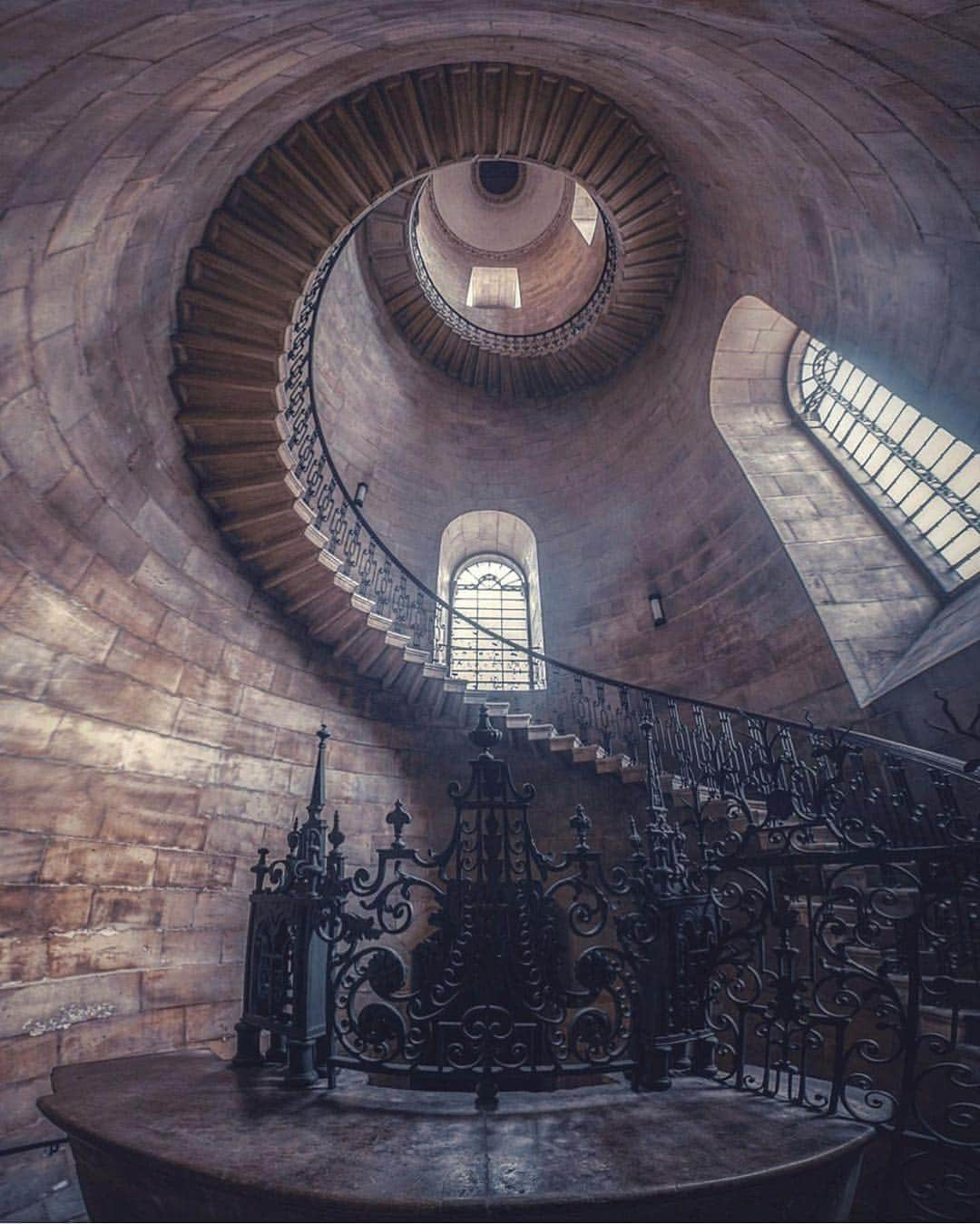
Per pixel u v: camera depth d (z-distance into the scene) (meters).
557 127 7.24
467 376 12.01
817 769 5.23
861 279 5.99
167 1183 1.81
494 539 11.70
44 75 2.37
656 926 2.62
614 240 9.68
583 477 11.16
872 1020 3.86
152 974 5.02
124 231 4.45
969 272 4.71
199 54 2.93
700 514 9.26
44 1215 3.83
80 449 4.86
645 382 10.73
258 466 6.26
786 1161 1.77
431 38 4.59
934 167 4.09
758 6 2.56
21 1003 4.14
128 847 5.10
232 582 6.65
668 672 8.87
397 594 10.01
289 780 6.73
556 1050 2.42
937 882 2.50
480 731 2.75
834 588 7.51
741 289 8.29
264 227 5.80
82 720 4.89
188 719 5.87
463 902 2.55
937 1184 2.34
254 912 2.98
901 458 7.71
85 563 4.99
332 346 9.93
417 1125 2.06
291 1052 2.52
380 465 10.78
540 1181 1.64
